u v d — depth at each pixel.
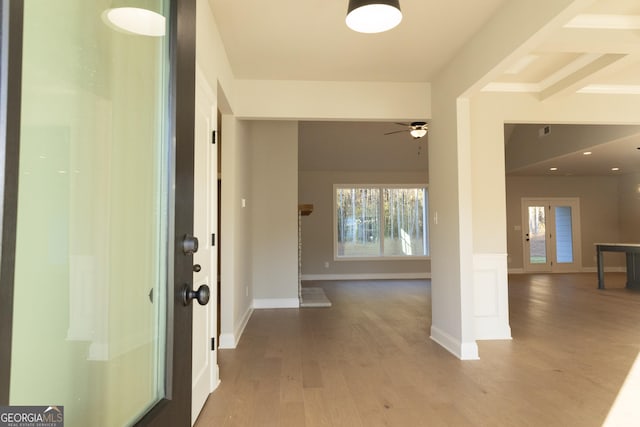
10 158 0.54
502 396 2.48
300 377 2.82
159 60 1.04
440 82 3.64
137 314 1.03
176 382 1.00
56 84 0.76
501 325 3.85
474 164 3.94
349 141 8.08
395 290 7.21
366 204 9.29
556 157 7.23
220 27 2.80
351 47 3.13
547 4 2.15
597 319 4.66
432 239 3.91
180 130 1.06
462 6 2.57
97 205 0.92
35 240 0.70
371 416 2.21
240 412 2.27
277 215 5.57
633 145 6.17
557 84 3.71
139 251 1.04
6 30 0.53
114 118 1.00
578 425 2.11
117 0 0.99
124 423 0.97
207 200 2.52
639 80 3.87
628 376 2.82
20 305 0.66
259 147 5.58
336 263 9.07
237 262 3.96
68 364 0.82
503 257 3.90
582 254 9.80
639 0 2.46
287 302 5.53
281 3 2.51
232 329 3.59
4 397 0.53
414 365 3.07
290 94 3.76
